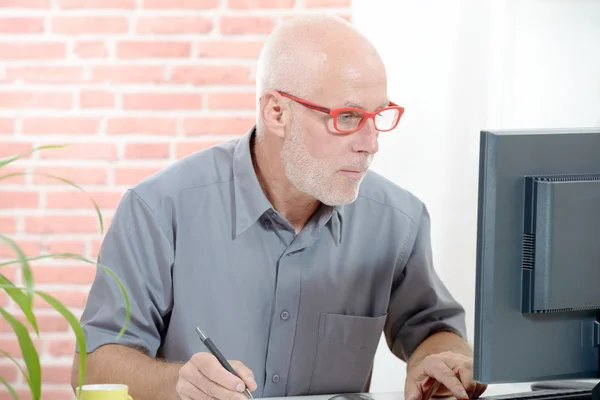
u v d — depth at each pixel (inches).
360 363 65.6
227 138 104.0
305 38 57.6
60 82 103.3
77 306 103.4
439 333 65.7
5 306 101.7
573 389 55.2
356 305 65.5
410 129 106.3
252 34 103.4
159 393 53.3
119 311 60.3
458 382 53.4
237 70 103.7
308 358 63.7
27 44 102.9
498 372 44.4
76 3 102.8
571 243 43.6
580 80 108.0
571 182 43.5
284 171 59.3
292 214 62.7
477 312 44.4
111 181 103.7
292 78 57.3
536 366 45.1
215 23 103.3
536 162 44.0
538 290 43.6
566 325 45.5
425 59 105.6
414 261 67.6
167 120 103.7
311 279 63.3
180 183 63.5
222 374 48.0
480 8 105.3
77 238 103.7
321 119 56.6
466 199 106.7
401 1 104.8
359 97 56.0
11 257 102.9
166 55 103.3
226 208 63.1
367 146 56.6
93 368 58.1
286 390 63.3
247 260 62.5
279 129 58.3
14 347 101.6
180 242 62.4
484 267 43.9
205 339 50.1
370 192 67.0
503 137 43.4
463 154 106.5
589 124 108.5
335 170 57.2
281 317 62.7
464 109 106.1
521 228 44.1
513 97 108.0
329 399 55.3
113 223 62.7
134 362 56.6
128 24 103.3
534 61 107.7
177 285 62.2
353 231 65.4
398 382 105.7
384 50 105.3
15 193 103.3
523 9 107.2
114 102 103.3
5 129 103.3
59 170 103.6
